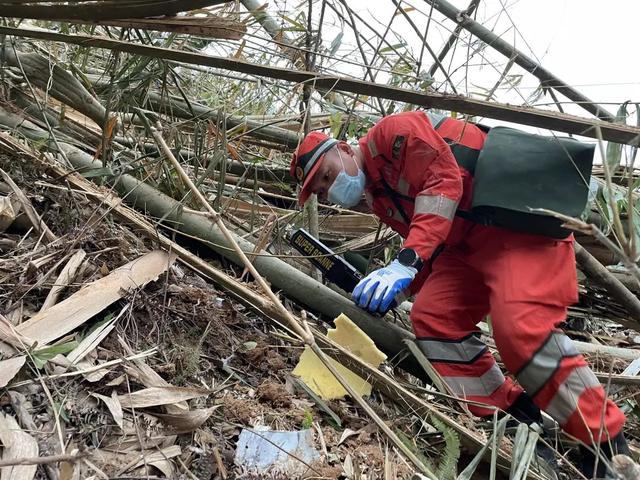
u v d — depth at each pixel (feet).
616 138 4.90
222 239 7.22
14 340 4.46
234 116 10.07
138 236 6.90
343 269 7.11
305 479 4.55
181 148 8.12
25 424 3.97
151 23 4.87
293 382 5.99
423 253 6.05
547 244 5.95
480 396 6.40
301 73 5.33
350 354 5.75
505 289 5.73
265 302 5.64
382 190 6.83
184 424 4.49
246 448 4.67
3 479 3.47
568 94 8.70
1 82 7.57
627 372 8.38
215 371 5.72
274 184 10.09
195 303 6.38
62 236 6.00
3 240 5.63
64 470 3.70
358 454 5.21
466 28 8.04
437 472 4.84
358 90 5.35
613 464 4.07
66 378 4.44
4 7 4.76
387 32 8.07
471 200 6.27
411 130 6.22
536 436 4.85
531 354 5.54
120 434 4.26
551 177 5.85
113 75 7.38
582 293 10.38
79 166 7.23
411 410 6.15
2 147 6.38
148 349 5.33
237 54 7.70
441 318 6.44
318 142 6.64
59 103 8.64
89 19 4.78
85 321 5.00
